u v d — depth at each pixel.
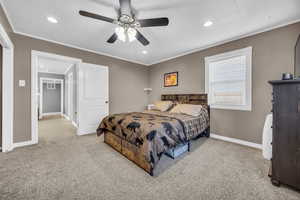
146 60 4.70
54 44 3.08
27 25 2.38
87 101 3.67
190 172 1.81
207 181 1.62
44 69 6.16
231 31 2.59
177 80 4.14
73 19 2.19
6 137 2.41
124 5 1.63
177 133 2.13
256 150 2.52
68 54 3.31
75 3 1.80
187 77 3.87
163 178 1.67
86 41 3.08
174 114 3.11
